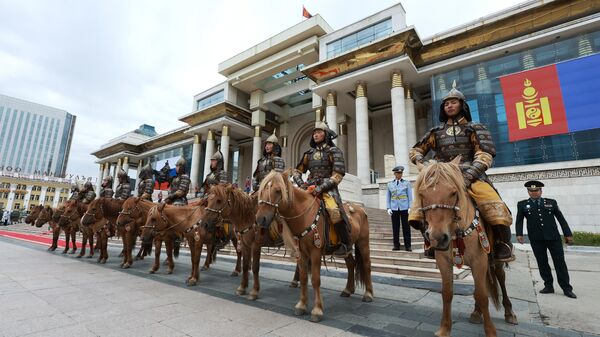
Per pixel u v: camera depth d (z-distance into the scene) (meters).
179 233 6.76
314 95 26.77
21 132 100.62
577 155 13.57
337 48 23.67
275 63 28.45
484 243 3.02
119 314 3.85
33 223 14.05
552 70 14.93
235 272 7.04
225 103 30.41
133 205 7.93
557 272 5.16
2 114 97.62
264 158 6.27
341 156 4.68
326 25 26.27
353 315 4.00
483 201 3.27
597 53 14.02
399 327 3.55
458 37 17.95
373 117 27.88
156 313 3.92
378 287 5.79
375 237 9.55
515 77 15.95
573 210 12.19
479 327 3.60
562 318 3.95
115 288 5.31
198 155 34.72
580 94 14.05
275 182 3.93
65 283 5.59
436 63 19.27
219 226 6.47
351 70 21.17
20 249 11.12
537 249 5.41
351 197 16.89
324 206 4.32
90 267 7.64
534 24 15.98
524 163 14.80
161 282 5.98
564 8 15.15
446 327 3.08
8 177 57.66
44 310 3.94
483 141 3.44
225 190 5.26
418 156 3.79
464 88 17.92
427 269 6.28
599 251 9.99
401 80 19.53
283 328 3.46
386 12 21.30
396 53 19.12
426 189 2.88
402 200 7.82
